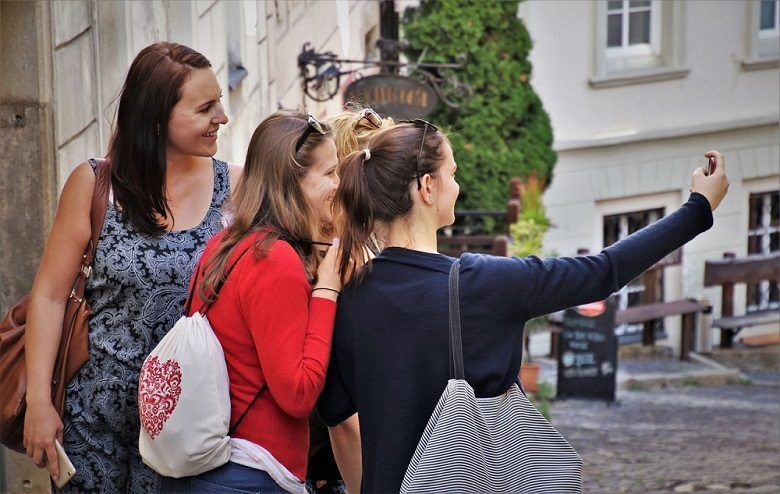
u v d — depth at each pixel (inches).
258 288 165.5
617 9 877.8
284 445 171.0
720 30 897.5
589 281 159.2
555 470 159.9
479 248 674.2
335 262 167.5
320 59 613.3
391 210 164.2
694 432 595.8
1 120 244.2
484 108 758.5
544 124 777.6
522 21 760.3
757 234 926.4
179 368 165.8
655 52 891.4
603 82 867.4
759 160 916.6
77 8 267.6
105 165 195.9
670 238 162.2
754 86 910.4
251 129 504.4
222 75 433.7
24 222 247.8
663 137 885.2
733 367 822.5
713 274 858.8
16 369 198.7
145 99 189.6
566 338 684.7
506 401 161.6
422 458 155.3
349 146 196.5
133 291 193.5
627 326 858.8
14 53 241.9
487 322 159.2
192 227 198.1
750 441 572.7
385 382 161.5
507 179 767.1
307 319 166.7
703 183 166.1
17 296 249.4
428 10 744.3
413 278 161.8
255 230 169.5
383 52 656.4
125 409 195.3
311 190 172.4
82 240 194.4
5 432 200.1
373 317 162.9
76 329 195.2
